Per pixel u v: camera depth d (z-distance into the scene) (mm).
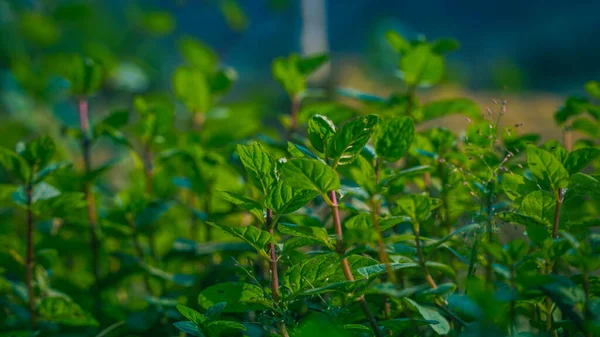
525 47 9414
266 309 1168
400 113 1474
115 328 1383
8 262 1375
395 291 1080
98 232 1436
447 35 10797
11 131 2666
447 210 1280
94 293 1437
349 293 1134
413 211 1101
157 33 3934
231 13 3756
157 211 1416
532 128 3008
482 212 1168
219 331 1127
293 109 1611
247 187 1447
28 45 3656
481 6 11008
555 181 1121
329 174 1083
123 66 2830
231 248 1356
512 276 1078
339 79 3715
